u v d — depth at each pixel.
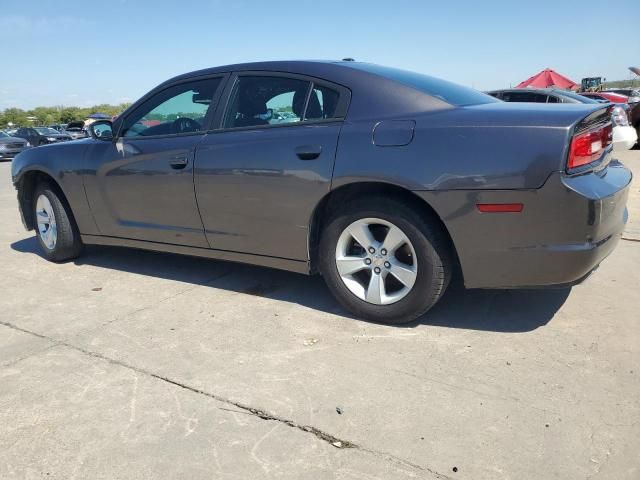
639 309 3.46
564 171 2.67
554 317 3.37
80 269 4.82
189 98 3.97
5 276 4.71
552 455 2.13
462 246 2.92
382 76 3.30
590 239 2.73
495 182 2.77
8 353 3.17
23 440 2.34
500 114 2.87
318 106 3.39
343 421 2.39
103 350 3.16
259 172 3.46
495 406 2.46
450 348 3.02
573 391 2.55
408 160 2.96
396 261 3.20
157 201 4.04
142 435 2.34
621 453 2.13
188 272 4.57
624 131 5.84
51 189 4.80
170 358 3.03
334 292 3.46
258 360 2.97
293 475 2.07
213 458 2.18
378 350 3.03
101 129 4.32
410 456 2.15
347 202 3.27
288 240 3.48
